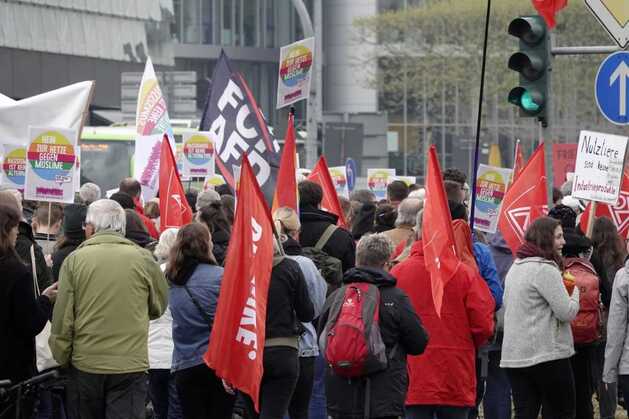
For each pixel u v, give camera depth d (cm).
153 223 3331
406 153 17662
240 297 1972
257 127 3344
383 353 2089
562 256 2608
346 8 18175
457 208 2438
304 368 2381
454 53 15000
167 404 2642
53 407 2633
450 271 2209
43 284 2338
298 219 2375
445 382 2275
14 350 2088
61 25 12362
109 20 13050
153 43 13900
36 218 2850
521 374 2416
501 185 3052
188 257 2289
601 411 2888
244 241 1973
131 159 7700
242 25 16712
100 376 2164
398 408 2130
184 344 2289
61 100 3216
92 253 2181
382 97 17975
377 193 5903
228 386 2202
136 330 2184
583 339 2569
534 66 2808
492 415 2734
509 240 2814
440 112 17300
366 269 2136
